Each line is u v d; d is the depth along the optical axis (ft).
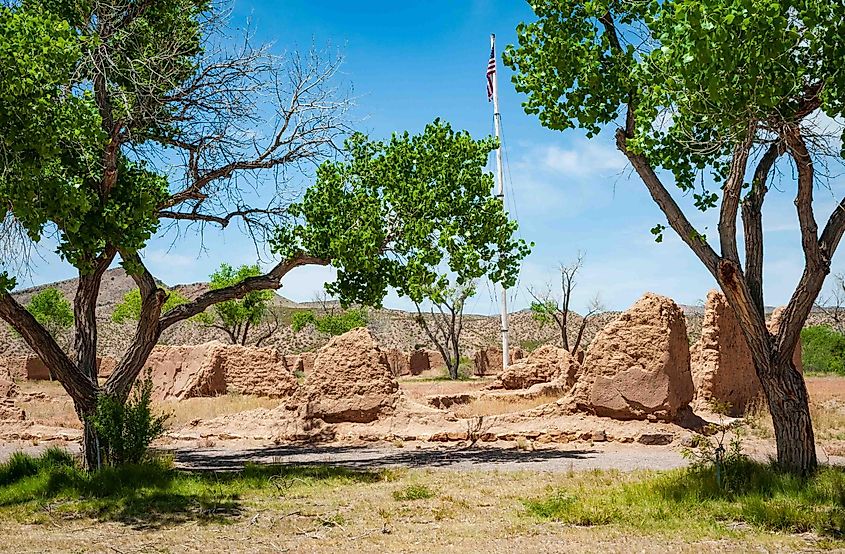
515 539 28.71
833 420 65.87
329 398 73.05
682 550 25.89
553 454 57.36
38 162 35.81
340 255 51.88
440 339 273.95
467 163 59.06
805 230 35.68
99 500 38.58
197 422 79.25
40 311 197.88
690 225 38.37
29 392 130.62
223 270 175.01
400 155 58.90
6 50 32.78
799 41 29.99
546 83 41.65
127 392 47.70
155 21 48.98
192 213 52.03
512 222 58.03
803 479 34.78
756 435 60.18
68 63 35.65
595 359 64.69
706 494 34.71
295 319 225.35
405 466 53.36
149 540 30.32
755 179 38.47
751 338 36.96
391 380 73.26
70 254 42.88
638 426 61.98
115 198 44.16
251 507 37.17
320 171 55.77
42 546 29.37
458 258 55.31
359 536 30.12
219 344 109.50
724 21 27.91
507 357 112.98
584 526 31.07
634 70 36.81
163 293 47.67
